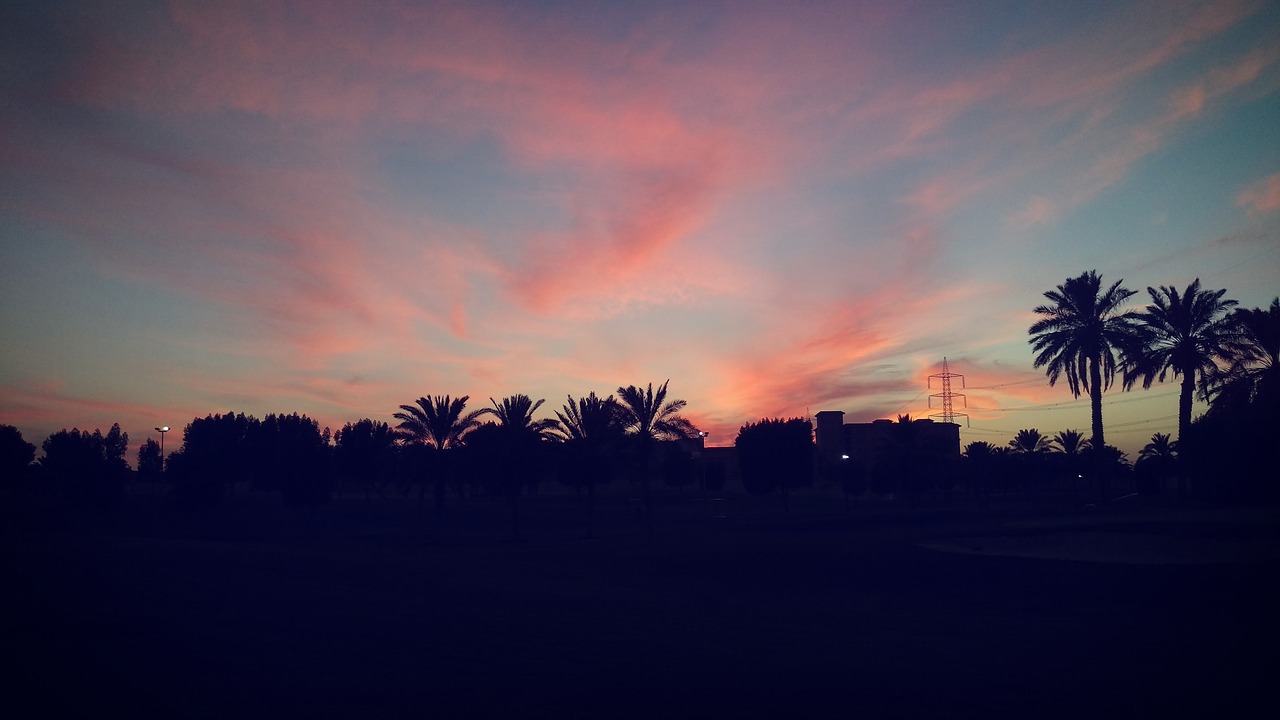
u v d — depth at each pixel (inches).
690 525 2229.3
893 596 789.9
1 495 2362.2
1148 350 1712.6
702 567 1055.6
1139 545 1024.9
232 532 2014.0
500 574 928.9
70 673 355.9
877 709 354.0
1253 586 751.1
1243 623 602.9
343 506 2982.3
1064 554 1050.7
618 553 1286.9
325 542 1779.0
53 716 297.6
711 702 360.8
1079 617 645.9
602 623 580.4
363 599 637.9
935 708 357.1
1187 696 382.3
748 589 842.8
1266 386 1456.7
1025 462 3223.4
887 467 2751.0
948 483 3233.3
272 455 2893.7
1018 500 2883.9
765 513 2778.1
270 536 1948.8
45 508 2101.4
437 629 520.4
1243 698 378.6
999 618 642.2
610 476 2128.4
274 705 327.6
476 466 1983.3
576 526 2383.1
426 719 319.0
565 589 792.3
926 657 474.0
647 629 560.4
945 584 871.7
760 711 347.6
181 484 2146.9
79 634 431.8
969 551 1132.5
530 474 1900.8
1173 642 528.1
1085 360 1817.2
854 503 3174.2
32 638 414.6
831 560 1074.7
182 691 339.6
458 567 1005.2
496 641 489.7
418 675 391.9
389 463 2832.2
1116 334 1755.7
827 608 697.0
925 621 625.0
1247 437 1472.7
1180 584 788.0
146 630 454.6
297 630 486.6
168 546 1021.8
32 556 753.6
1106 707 362.3
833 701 366.3
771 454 2733.8
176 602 557.3
